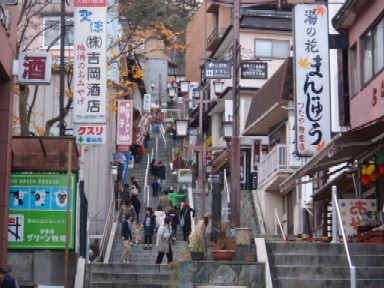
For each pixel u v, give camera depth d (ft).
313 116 103.04
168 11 262.06
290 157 152.15
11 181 93.45
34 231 93.09
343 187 116.06
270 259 81.10
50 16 154.81
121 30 173.68
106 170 155.74
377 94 99.25
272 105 156.66
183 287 77.92
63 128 101.96
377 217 94.73
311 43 104.06
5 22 84.94
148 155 219.00
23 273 92.32
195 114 246.06
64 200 93.86
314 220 133.90
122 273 98.37
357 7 105.09
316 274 78.28
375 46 101.40
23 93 108.99
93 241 144.46
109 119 151.43
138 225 137.59
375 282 76.23
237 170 99.91
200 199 173.17
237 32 103.40
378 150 92.17
